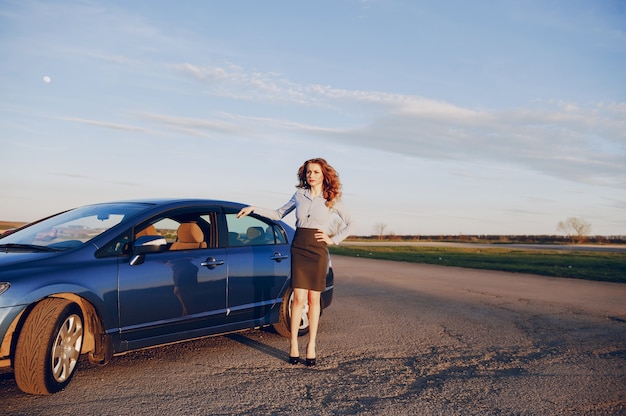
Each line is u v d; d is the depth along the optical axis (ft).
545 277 49.65
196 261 17.97
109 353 15.69
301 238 17.46
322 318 26.30
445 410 13.89
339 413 13.57
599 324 25.77
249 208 18.42
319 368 17.54
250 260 19.66
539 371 17.57
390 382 16.20
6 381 15.61
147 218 17.51
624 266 63.87
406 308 29.58
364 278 45.80
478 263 66.28
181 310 17.38
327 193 17.53
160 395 14.65
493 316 27.45
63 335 14.79
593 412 13.91
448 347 20.68
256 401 14.32
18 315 13.75
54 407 13.60
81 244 15.96
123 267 16.10
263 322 20.27
